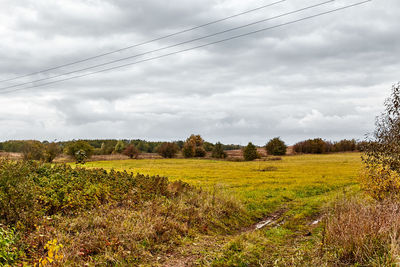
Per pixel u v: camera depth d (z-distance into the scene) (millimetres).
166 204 12852
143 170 40031
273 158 79500
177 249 8852
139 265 7512
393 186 13273
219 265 7746
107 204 11695
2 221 8070
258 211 16125
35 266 6086
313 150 114938
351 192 22000
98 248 7797
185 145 93750
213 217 12812
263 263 7926
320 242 8609
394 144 13523
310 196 22672
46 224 8578
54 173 14664
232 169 45812
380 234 7770
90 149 56000
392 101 13492
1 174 9148
